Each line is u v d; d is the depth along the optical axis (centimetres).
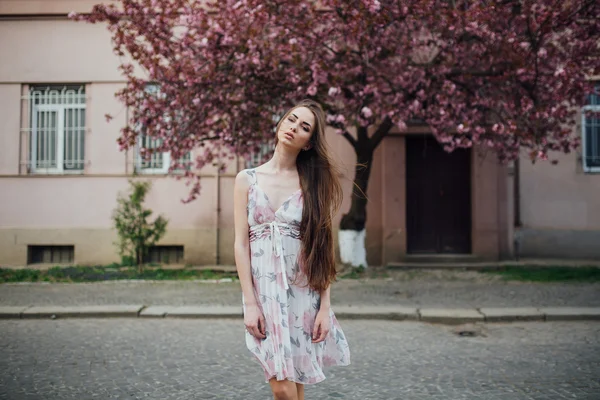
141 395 439
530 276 1064
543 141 919
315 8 934
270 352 263
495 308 777
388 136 1244
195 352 579
